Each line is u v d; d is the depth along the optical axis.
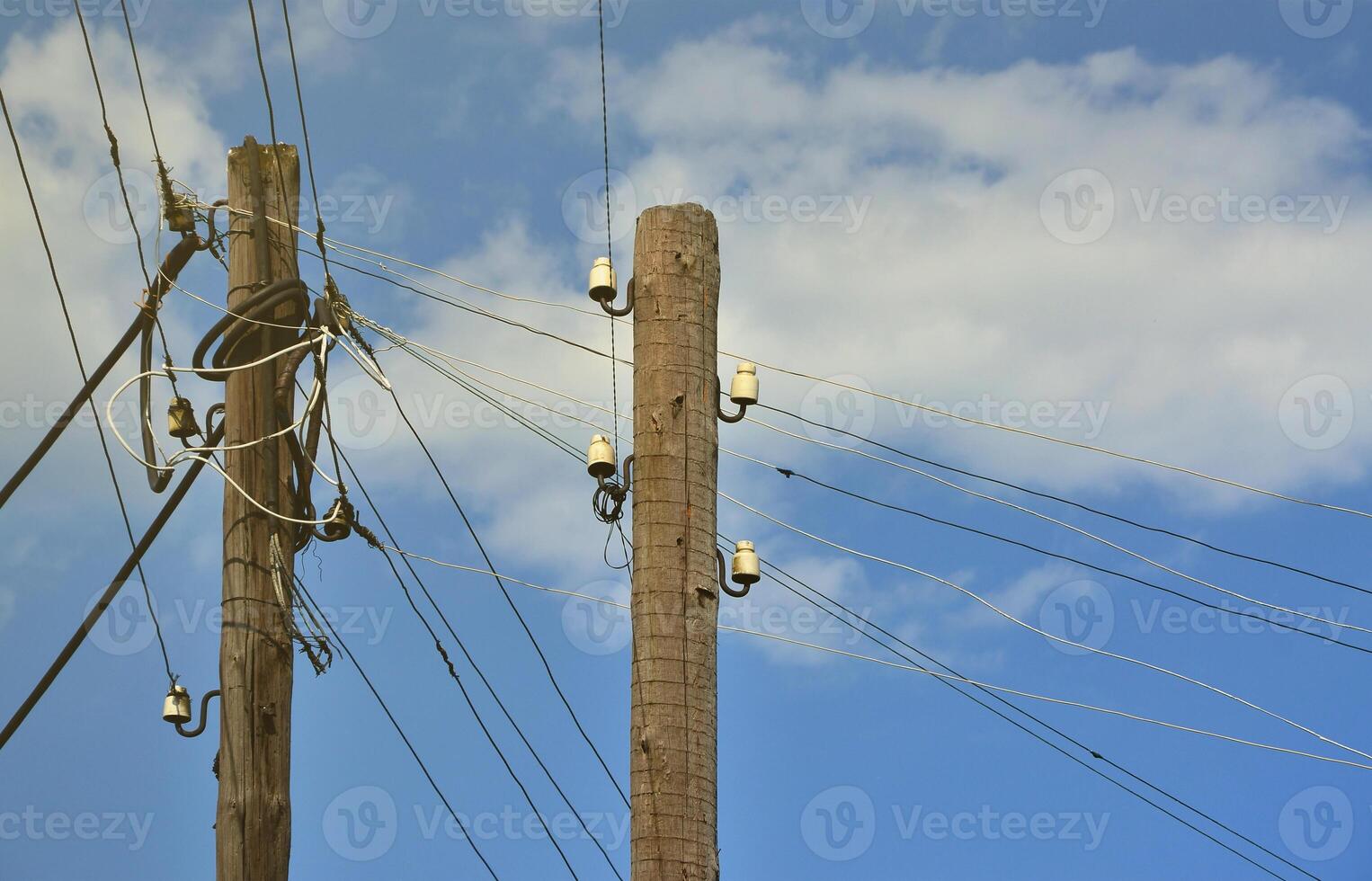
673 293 8.62
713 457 8.44
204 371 10.75
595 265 8.67
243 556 10.17
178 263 11.20
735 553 8.45
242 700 9.85
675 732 7.84
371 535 11.09
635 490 8.32
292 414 10.73
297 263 11.18
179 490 10.81
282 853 9.68
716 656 8.13
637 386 8.50
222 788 9.73
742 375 8.64
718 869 7.75
